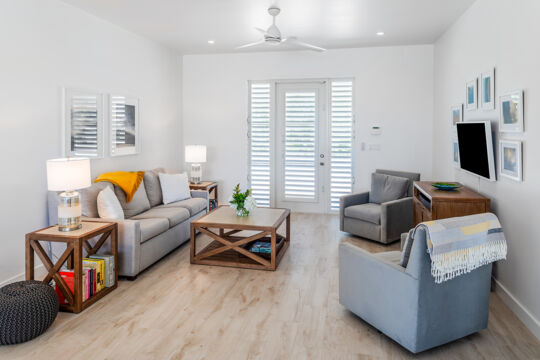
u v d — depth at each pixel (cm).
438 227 215
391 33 506
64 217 296
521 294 278
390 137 593
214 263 384
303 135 627
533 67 259
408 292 222
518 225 283
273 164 639
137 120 516
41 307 244
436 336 227
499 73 320
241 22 455
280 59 617
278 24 462
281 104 630
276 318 275
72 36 393
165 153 599
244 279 348
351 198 498
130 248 337
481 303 245
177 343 242
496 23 326
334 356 229
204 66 641
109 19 441
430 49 570
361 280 260
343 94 604
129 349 235
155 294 315
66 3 384
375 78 590
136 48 510
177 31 495
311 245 454
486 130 321
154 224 375
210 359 225
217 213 426
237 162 646
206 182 620
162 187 490
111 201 363
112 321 270
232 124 641
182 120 655
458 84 441
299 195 639
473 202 333
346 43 560
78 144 405
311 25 466
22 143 337
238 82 633
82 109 409
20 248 338
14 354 229
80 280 282
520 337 250
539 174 251
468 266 226
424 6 398
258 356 229
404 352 233
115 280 326
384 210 443
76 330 257
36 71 349
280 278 351
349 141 609
